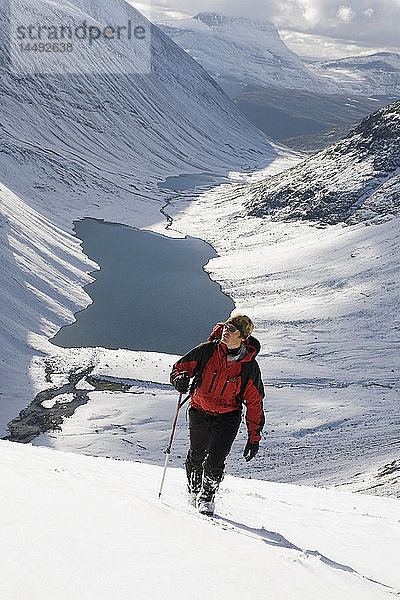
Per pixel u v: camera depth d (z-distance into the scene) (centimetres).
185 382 585
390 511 1287
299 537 616
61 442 4897
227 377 580
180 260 11731
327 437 4972
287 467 4316
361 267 10200
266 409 5569
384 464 3897
